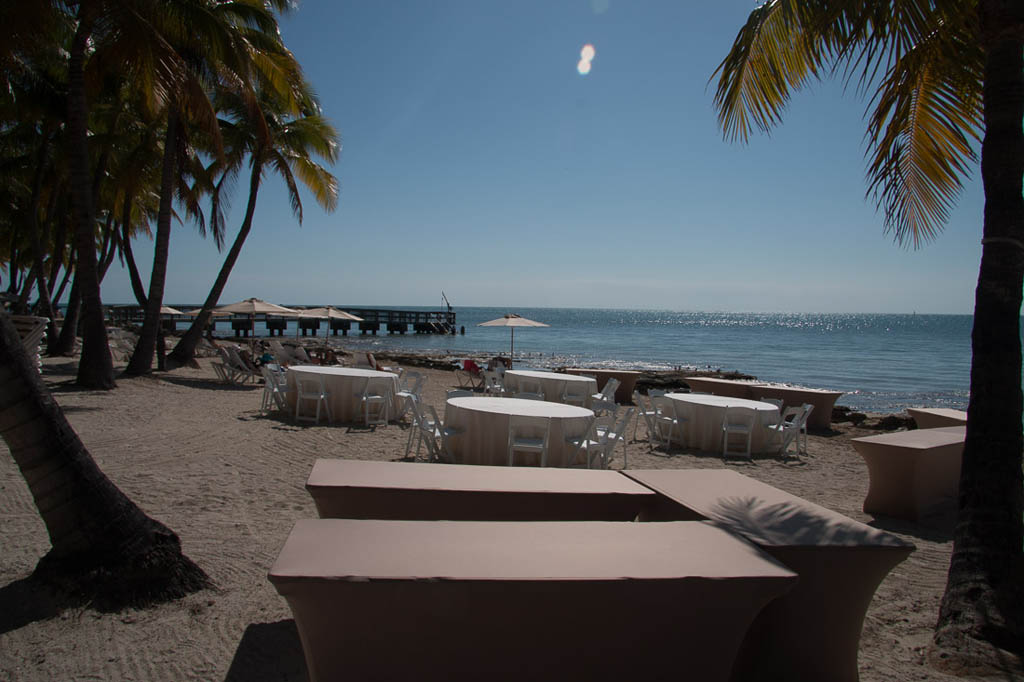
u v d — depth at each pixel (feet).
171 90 30.66
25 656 8.81
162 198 42.96
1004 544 10.50
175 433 25.41
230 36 35.17
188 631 9.71
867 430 36.76
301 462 21.77
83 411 29.01
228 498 16.93
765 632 8.75
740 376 64.03
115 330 71.05
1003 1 10.64
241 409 32.86
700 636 7.29
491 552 7.54
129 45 28.73
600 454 22.30
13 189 70.74
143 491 17.08
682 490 11.15
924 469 18.70
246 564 12.41
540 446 20.13
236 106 48.75
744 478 12.22
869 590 8.72
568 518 11.04
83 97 34.32
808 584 8.57
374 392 30.83
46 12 23.08
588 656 7.07
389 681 6.81
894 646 10.66
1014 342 10.74
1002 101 10.78
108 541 10.50
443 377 62.59
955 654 9.98
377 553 7.29
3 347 10.12
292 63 44.32
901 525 18.11
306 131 51.88
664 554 7.79
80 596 10.12
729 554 7.89
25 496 15.78
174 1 33.47
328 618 6.64
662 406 30.60
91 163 57.67
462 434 21.61
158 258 43.01
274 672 8.70
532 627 6.92
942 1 12.08
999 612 10.11
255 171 52.70
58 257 68.59
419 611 6.71
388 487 10.81
